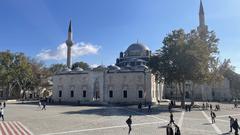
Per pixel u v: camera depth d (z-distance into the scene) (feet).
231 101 325.01
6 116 128.88
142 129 85.46
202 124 98.78
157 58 203.21
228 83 379.35
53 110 169.27
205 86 364.17
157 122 104.88
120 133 77.00
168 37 200.85
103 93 272.31
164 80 204.13
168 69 190.39
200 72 183.73
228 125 96.07
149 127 90.38
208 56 192.44
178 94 383.86
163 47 201.26
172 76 189.26
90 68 308.60
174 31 200.85
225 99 359.66
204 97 362.12
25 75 308.19
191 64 181.57
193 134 75.00
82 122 103.91
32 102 271.90
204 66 185.06
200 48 187.52
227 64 222.28
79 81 287.28
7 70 287.28
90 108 188.55
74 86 289.33
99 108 188.75
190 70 182.80
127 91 264.52
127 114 140.46
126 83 266.36
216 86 379.96
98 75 276.82
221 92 378.94
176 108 186.80
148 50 354.95
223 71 221.87
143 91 257.96
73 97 287.69
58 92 298.76
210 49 209.77
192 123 101.86
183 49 187.52
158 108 185.88
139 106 178.60
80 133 76.79
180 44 187.93
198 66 181.06
